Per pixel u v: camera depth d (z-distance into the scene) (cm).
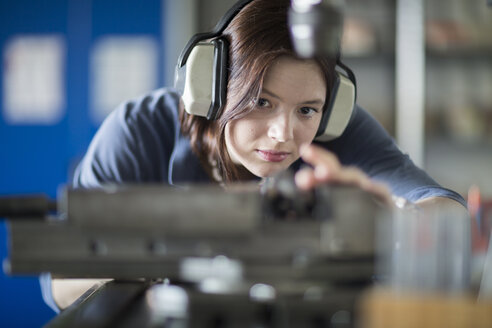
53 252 102
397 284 91
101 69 468
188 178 197
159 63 464
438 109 444
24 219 103
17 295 457
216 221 100
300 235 101
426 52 439
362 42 438
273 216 105
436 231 91
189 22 458
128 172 197
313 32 104
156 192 101
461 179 457
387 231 99
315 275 99
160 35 463
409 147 439
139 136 199
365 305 93
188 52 148
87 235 102
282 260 100
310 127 158
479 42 434
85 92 470
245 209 99
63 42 469
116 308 105
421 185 202
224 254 101
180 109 195
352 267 100
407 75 437
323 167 106
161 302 99
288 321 95
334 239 100
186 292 97
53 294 183
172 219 100
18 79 471
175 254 102
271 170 163
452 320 84
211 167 193
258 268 100
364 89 453
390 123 453
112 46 467
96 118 470
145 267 102
